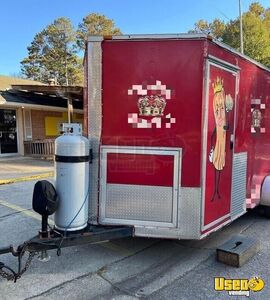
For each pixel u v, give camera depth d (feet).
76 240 11.06
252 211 18.88
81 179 11.37
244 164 15.17
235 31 128.47
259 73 16.05
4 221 17.54
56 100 53.36
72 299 10.32
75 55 184.14
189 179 11.75
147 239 15.03
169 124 11.69
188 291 10.75
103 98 11.91
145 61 11.64
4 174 32.68
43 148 47.39
